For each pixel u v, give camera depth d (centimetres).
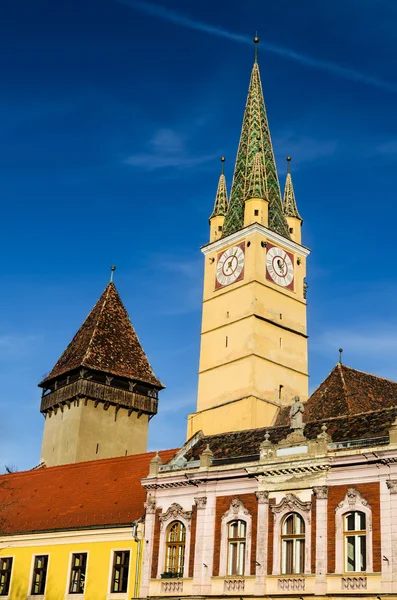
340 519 4069
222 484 4644
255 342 7738
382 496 3947
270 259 8256
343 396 6106
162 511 4878
